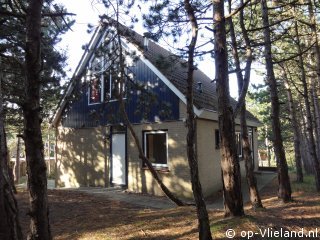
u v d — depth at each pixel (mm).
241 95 7793
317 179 12305
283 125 29422
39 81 4184
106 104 15453
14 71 11977
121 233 7008
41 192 4168
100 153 16453
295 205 8453
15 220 3756
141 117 14594
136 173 14750
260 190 14547
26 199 11648
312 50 13234
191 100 5414
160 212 9078
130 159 15039
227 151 6527
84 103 17109
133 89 13617
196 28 5750
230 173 6492
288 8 10938
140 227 7316
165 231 6738
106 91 15805
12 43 11008
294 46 14125
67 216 9266
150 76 14422
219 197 13586
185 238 6012
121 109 12320
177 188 13289
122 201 11859
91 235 7094
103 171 16297
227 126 6535
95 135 16703
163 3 9305
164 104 13555
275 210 7797
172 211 9016
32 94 4129
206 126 14156
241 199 6504
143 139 14555
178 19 9094
